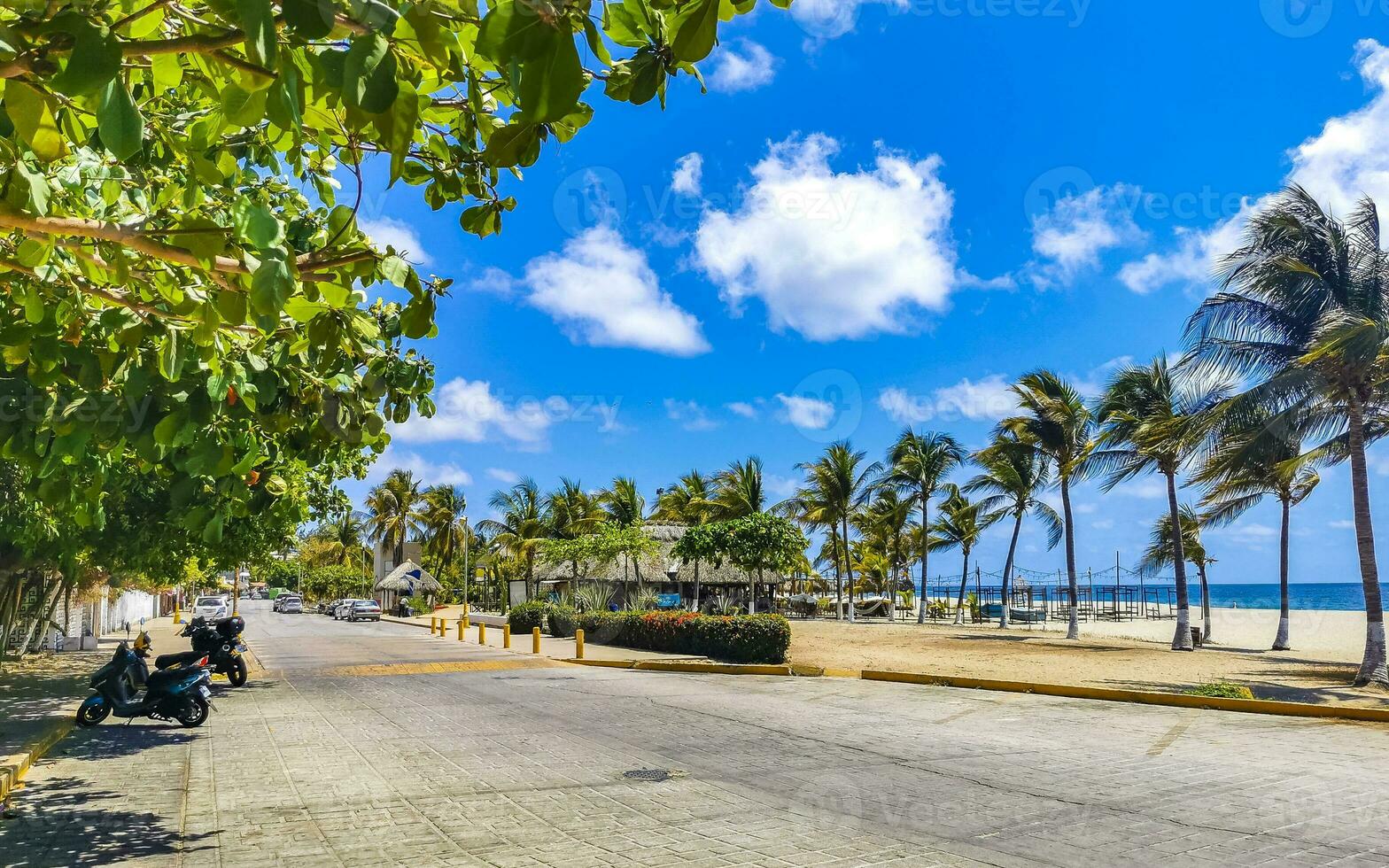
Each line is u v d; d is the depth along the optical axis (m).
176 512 5.24
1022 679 18.05
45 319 4.32
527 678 18.75
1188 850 5.92
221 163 3.80
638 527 38.28
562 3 2.04
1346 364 17.42
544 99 2.07
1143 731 11.16
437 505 75.81
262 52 1.97
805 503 52.09
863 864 5.69
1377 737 10.73
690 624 24.09
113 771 8.91
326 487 14.05
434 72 3.49
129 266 4.00
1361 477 17.91
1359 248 18.42
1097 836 6.27
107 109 2.30
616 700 14.63
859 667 20.59
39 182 3.14
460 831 6.58
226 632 17.39
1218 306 19.80
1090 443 29.55
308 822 6.86
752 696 15.09
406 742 10.55
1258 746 10.05
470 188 4.05
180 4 2.89
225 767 9.09
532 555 52.31
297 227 4.54
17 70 2.49
